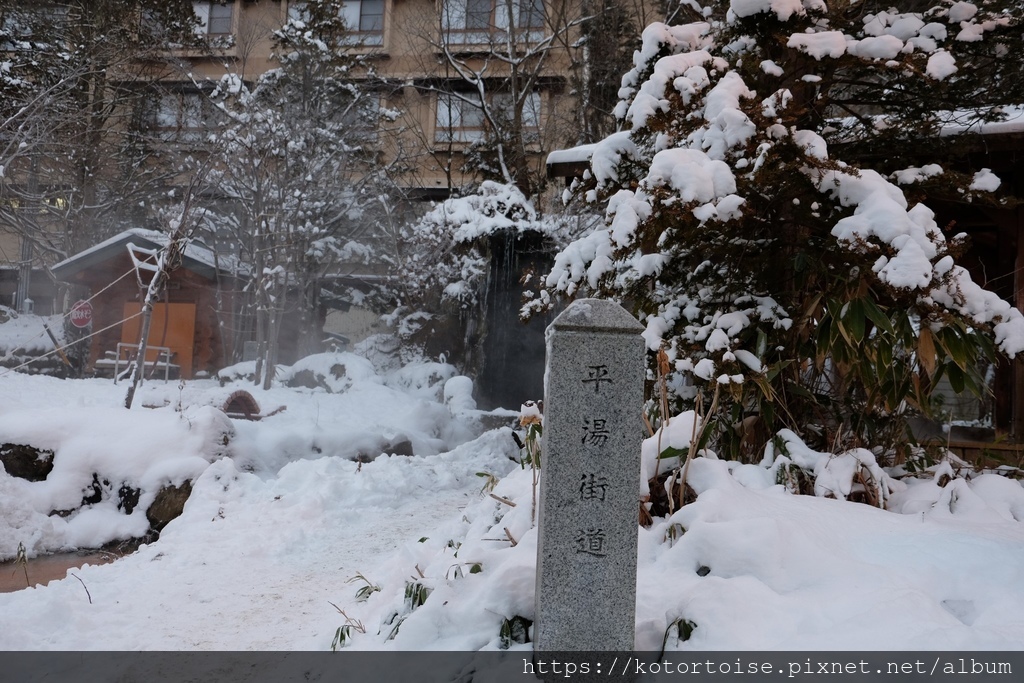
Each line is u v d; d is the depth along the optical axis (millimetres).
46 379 12250
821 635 2979
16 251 23844
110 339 18578
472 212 16062
